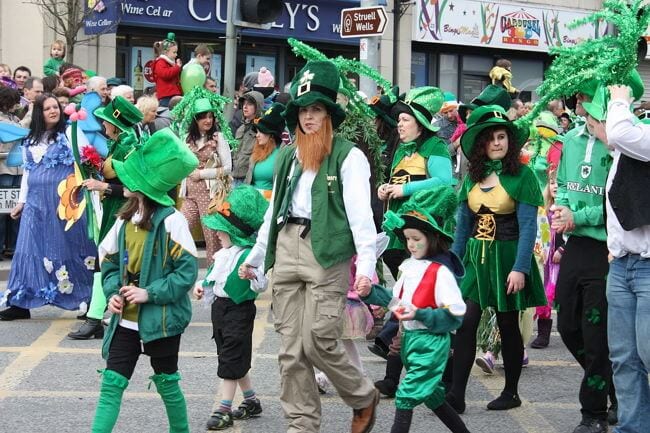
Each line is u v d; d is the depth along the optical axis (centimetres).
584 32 2900
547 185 1034
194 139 1250
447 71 2766
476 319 782
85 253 1112
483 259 781
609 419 775
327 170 644
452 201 668
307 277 642
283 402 658
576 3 2894
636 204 620
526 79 2902
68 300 1115
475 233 790
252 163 1123
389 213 666
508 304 780
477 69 2814
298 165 653
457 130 1438
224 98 1257
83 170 1021
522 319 901
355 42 2539
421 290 651
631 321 645
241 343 750
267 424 763
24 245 1102
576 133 750
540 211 1032
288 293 652
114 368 643
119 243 652
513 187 772
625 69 666
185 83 1614
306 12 2475
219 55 2417
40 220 1104
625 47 662
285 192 655
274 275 658
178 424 671
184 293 641
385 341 892
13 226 1488
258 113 1334
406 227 661
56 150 1102
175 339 658
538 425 771
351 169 643
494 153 777
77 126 1045
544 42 2850
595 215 721
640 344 634
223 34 2389
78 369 912
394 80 2608
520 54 2878
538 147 1013
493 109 776
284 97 1286
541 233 1026
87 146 1027
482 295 779
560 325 755
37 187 1102
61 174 1103
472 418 787
